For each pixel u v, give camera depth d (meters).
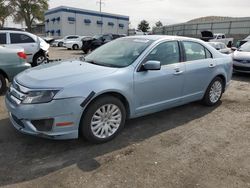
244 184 3.02
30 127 3.41
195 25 41.19
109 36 20.64
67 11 44.50
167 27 47.56
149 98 4.31
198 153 3.69
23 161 3.34
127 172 3.16
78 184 2.91
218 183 3.02
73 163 3.32
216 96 5.79
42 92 3.36
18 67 6.36
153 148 3.78
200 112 5.40
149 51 4.30
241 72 10.05
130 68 4.04
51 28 48.41
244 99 6.52
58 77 3.61
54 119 3.36
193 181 3.04
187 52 4.96
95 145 3.80
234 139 4.19
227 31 37.12
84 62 4.41
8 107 3.72
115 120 3.94
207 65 5.28
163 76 4.39
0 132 4.11
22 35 10.52
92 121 3.67
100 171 3.17
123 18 51.88
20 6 50.75
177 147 3.84
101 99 3.67
